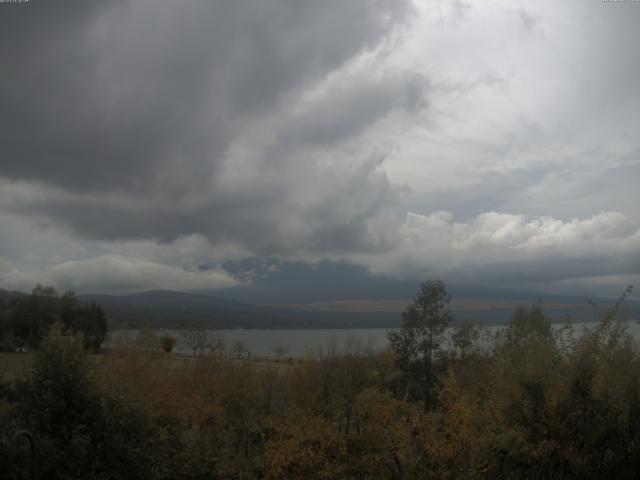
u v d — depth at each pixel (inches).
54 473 546.9
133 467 615.2
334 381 1037.8
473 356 975.6
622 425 517.7
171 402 958.4
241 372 1043.3
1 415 564.7
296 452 863.1
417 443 654.5
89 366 629.9
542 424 531.8
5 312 2095.2
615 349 562.6
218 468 837.8
